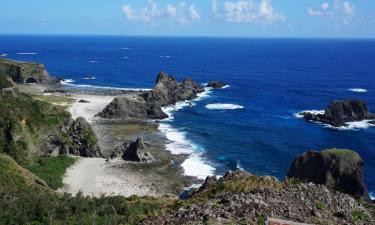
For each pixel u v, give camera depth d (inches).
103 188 2741.1
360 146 3836.1
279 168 3230.8
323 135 4165.8
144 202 2142.0
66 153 3371.1
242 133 4202.8
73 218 1877.5
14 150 3026.6
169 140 3890.3
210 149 3646.7
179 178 2940.5
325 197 1034.1
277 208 933.8
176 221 903.1
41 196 2143.2
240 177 1651.1
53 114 3508.9
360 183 2404.0
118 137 3941.9
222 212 895.1
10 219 1812.3
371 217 979.9
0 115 3176.7
